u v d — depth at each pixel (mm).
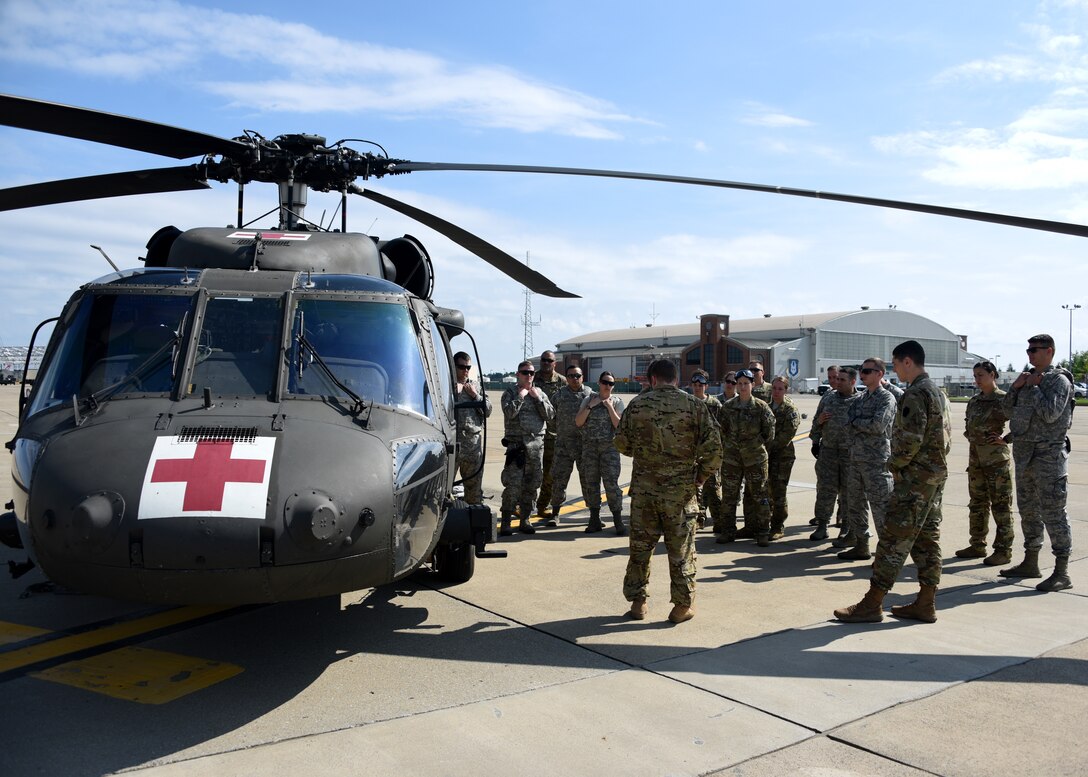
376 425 4238
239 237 5422
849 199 5656
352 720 3703
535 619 5258
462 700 3939
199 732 3568
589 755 3375
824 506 7965
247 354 4480
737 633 5008
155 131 5199
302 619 5219
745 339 89250
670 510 5133
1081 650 4703
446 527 4980
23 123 5016
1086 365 81750
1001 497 6824
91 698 3939
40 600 5602
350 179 6305
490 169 6160
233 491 3547
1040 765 3305
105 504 3469
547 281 6949
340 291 4863
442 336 5742
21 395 4828
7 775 3162
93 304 4656
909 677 4266
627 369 97562
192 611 5367
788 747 3457
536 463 8141
